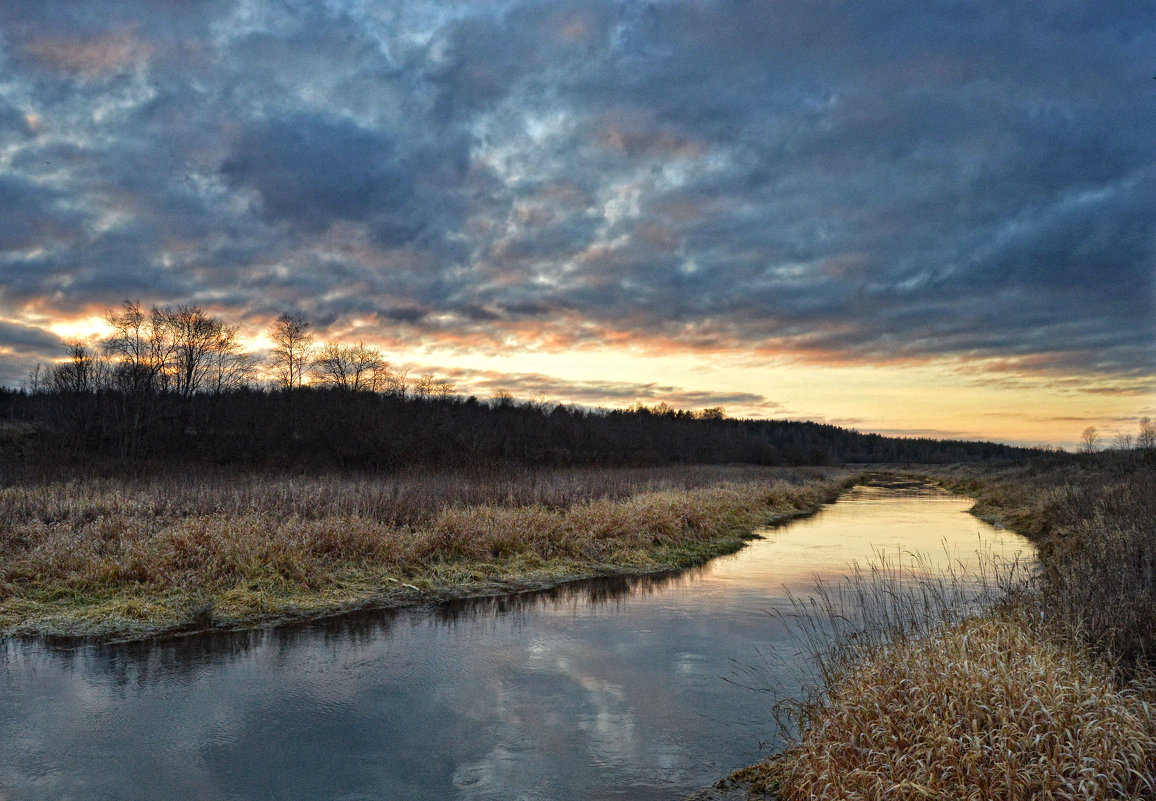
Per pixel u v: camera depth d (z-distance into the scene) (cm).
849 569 1532
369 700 767
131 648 926
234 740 666
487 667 875
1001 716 509
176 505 1603
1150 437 3381
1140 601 753
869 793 492
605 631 1037
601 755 645
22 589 1083
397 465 3353
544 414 5247
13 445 3566
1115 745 475
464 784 591
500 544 1524
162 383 4350
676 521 1877
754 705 760
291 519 1434
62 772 599
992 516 2655
